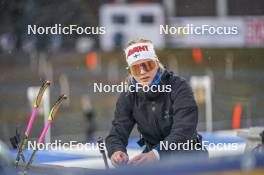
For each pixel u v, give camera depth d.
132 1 96.31
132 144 19.98
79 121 39.81
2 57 88.75
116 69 86.00
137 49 12.55
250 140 15.06
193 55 87.31
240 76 86.25
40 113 31.09
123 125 12.90
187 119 12.19
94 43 95.19
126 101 12.88
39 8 80.88
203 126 34.25
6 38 88.62
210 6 98.62
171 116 12.52
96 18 92.31
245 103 51.94
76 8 83.88
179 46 95.81
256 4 101.81
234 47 98.62
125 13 95.00
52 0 80.94
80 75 81.44
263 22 98.44
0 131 35.28
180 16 96.44
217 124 34.00
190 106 12.27
